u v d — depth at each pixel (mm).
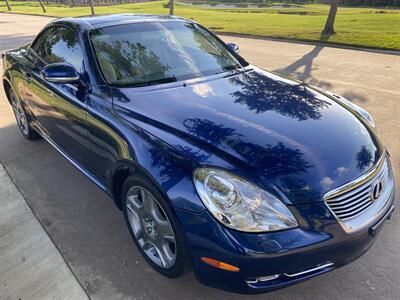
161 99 2664
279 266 1900
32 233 2951
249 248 1867
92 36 3131
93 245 2801
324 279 2445
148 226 2453
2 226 3055
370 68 7969
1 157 4266
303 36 12617
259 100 2688
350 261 2129
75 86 3062
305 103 2699
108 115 2654
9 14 29375
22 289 2424
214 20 20484
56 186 3611
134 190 2445
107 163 2725
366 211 2145
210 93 2783
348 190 2057
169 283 2441
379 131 4648
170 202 2047
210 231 1936
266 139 2189
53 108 3463
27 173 3879
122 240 2846
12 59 4480
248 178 1955
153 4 46125
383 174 2346
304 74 7547
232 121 2363
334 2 12914
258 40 12602
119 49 3105
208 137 2201
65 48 3404
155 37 3342
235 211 1905
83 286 2432
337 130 2383
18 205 3326
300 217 1930
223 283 2018
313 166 2051
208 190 1960
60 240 2861
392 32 13195
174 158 2129
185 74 3084
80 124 3012
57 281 2479
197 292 2369
